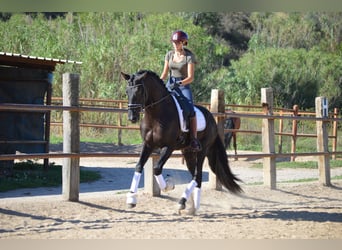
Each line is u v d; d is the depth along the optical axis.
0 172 11.16
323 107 12.08
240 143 21.70
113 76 24.94
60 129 21.25
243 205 8.90
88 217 7.27
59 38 27.64
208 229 6.73
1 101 11.73
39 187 10.29
